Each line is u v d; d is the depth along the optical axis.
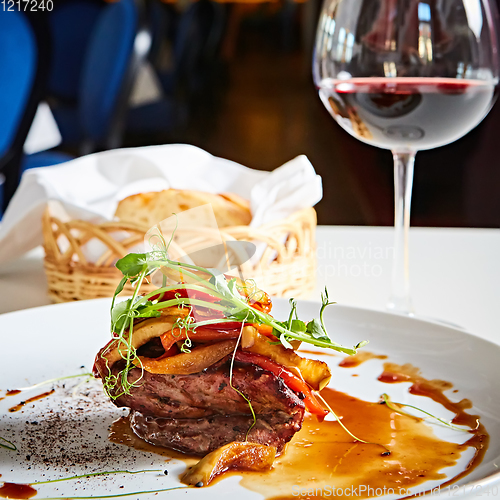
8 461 0.53
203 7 3.43
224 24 4.08
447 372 0.59
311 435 0.55
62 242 0.75
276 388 0.54
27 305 0.72
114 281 0.69
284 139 2.98
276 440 0.54
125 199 0.75
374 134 0.66
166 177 0.79
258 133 3.11
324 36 0.66
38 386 0.59
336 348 0.54
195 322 0.54
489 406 0.56
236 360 0.54
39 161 1.76
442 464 0.52
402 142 0.66
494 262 0.80
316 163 2.59
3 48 1.61
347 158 2.18
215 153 2.82
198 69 3.66
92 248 0.70
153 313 0.55
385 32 0.63
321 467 0.52
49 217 0.70
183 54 3.14
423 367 0.60
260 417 0.54
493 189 1.50
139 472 0.52
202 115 3.41
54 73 2.60
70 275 0.70
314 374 0.54
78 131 2.56
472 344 0.60
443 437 0.54
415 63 0.63
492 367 0.58
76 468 0.52
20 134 1.67
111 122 2.17
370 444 0.54
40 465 0.53
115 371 0.55
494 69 0.64
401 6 0.63
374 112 0.64
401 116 0.64
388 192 1.87
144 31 2.17
